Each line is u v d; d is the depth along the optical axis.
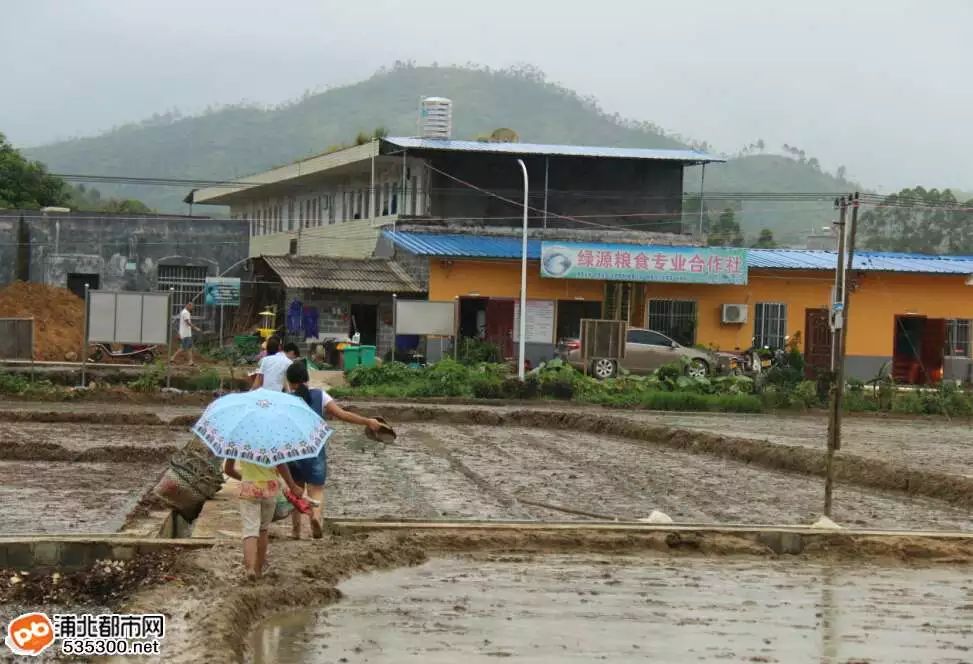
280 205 61.84
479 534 12.97
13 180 60.84
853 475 19.73
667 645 9.04
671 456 22.41
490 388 33.72
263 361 15.43
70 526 12.73
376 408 28.33
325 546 11.77
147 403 29.50
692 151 48.12
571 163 46.19
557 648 8.84
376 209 49.81
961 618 10.26
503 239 44.47
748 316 44.91
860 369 45.53
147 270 45.22
